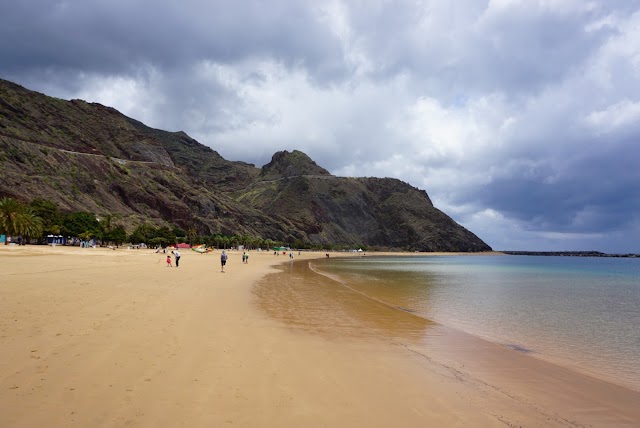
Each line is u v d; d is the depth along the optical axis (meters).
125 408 6.47
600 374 11.23
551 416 7.76
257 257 119.50
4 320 11.74
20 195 122.19
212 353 10.12
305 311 19.34
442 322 19.02
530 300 30.62
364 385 8.72
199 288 25.25
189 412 6.53
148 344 10.36
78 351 9.25
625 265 149.62
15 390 6.85
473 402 8.19
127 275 30.03
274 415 6.71
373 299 25.86
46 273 27.05
